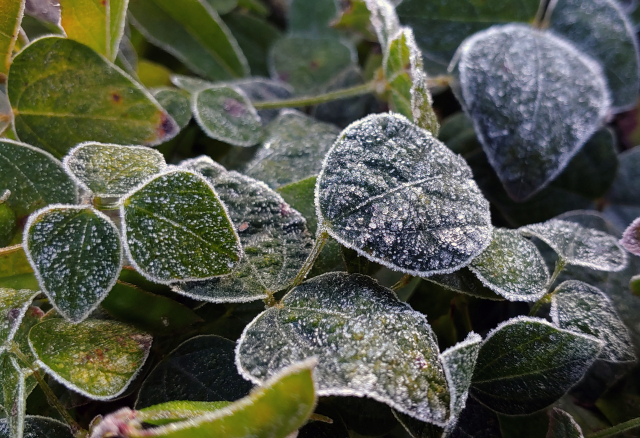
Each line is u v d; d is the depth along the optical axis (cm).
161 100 35
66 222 29
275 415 25
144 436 25
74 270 28
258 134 36
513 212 36
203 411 27
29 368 29
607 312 31
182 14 40
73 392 31
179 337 31
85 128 33
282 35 49
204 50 41
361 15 41
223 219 29
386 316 28
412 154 30
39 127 33
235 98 37
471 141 37
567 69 36
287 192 32
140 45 43
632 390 33
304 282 29
